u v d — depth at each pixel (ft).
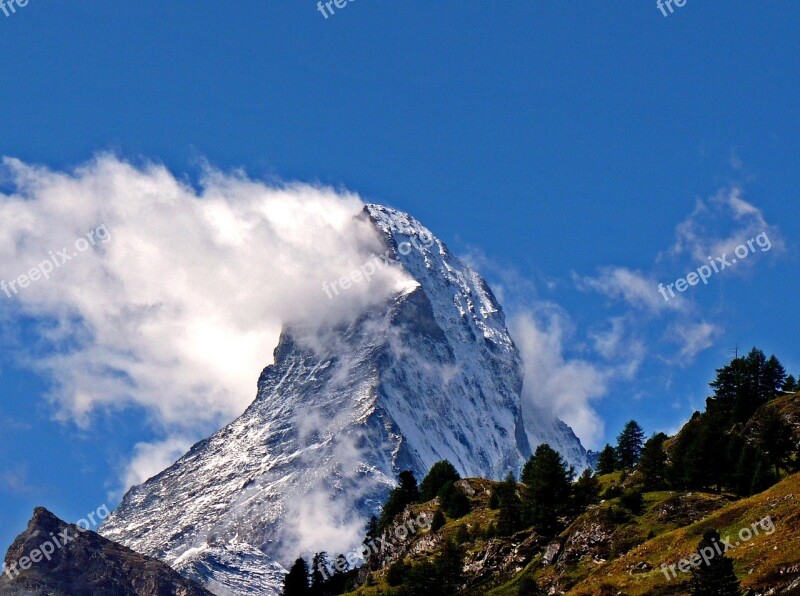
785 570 602.44
